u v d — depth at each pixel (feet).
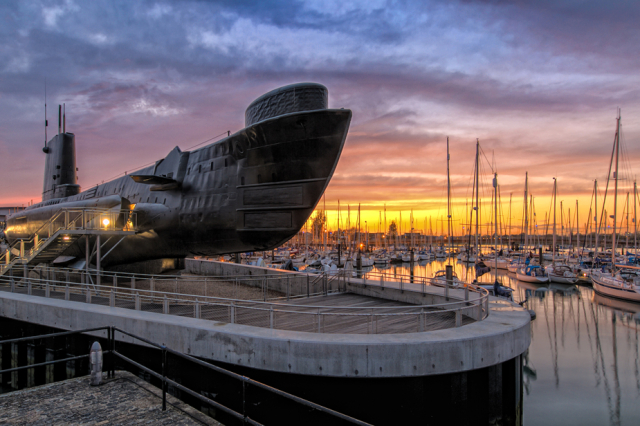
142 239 65.46
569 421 45.88
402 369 29.43
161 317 38.88
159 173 65.51
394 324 41.96
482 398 32.09
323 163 44.14
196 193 56.49
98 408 22.98
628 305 116.47
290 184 46.29
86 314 42.34
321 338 30.96
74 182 96.58
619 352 71.97
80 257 76.69
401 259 286.66
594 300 125.08
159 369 37.09
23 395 24.66
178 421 21.57
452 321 42.93
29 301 48.21
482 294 41.83
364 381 29.99
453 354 30.14
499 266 222.07
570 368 63.77
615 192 137.59
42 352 47.98
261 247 51.72
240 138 49.93
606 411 48.42
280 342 30.81
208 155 55.88
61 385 26.30
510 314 40.24
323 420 30.37
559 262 214.69
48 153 99.35
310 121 43.14
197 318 38.32
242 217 50.42
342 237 374.43
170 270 75.15
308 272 72.33
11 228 106.73
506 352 32.78
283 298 57.98
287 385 31.22
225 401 33.47
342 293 64.75
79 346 42.80
